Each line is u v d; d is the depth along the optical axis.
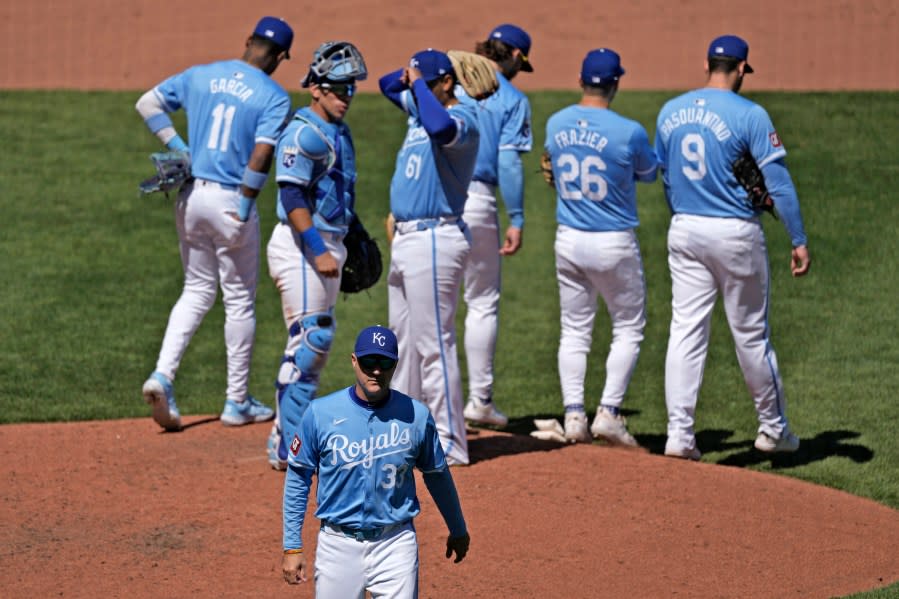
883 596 23.95
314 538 26.75
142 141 68.75
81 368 41.59
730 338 45.41
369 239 31.33
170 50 90.00
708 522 28.12
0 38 91.81
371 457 19.42
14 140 68.12
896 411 37.81
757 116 31.50
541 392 40.94
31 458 32.00
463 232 30.88
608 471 31.45
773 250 53.00
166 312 47.66
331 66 28.66
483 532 27.19
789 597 24.25
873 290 48.78
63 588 24.27
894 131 67.06
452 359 31.20
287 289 29.97
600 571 25.36
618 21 93.81
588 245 33.56
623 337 34.41
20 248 54.06
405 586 19.64
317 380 30.27
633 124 32.88
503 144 34.72
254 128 33.41
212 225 33.72
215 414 37.22
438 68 29.58
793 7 95.06
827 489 31.42
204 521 27.70
